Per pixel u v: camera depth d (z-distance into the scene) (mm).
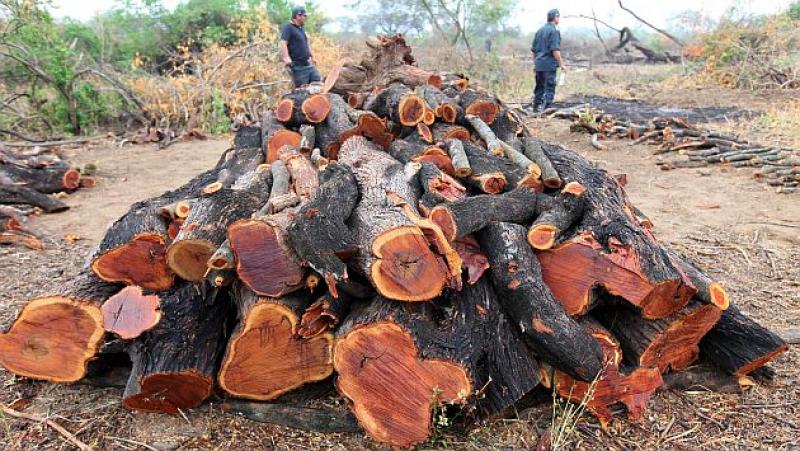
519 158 3984
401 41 6699
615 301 2938
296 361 2883
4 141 10047
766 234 5465
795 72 14477
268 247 2748
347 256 2744
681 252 5078
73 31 14656
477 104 5109
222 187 3469
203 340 2906
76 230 5969
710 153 8133
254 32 15242
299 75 10070
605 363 2723
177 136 10789
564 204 3199
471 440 2717
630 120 11133
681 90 15195
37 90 11648
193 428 2826
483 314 2789
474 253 3010
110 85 12031
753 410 2988
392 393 2584
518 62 20719
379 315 2604
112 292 3113
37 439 2791
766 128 9805
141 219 3623
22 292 4438
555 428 2742
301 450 2721
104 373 3152
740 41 15656
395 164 3637
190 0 17875
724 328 3113
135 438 2779
